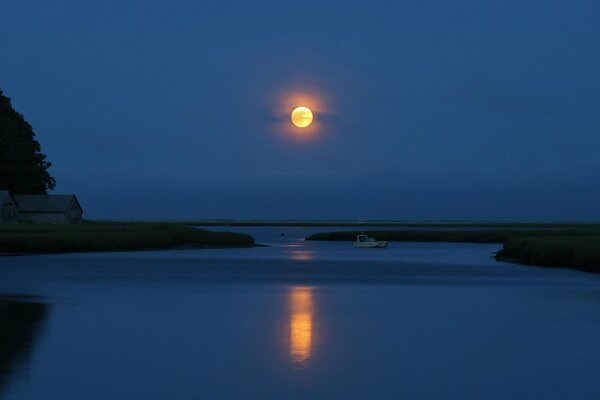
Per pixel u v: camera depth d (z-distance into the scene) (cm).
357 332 3853
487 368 3036
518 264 9712
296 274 7725
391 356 3247
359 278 7238
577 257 8650
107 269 8088
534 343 3581
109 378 2791
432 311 4700
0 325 3931
